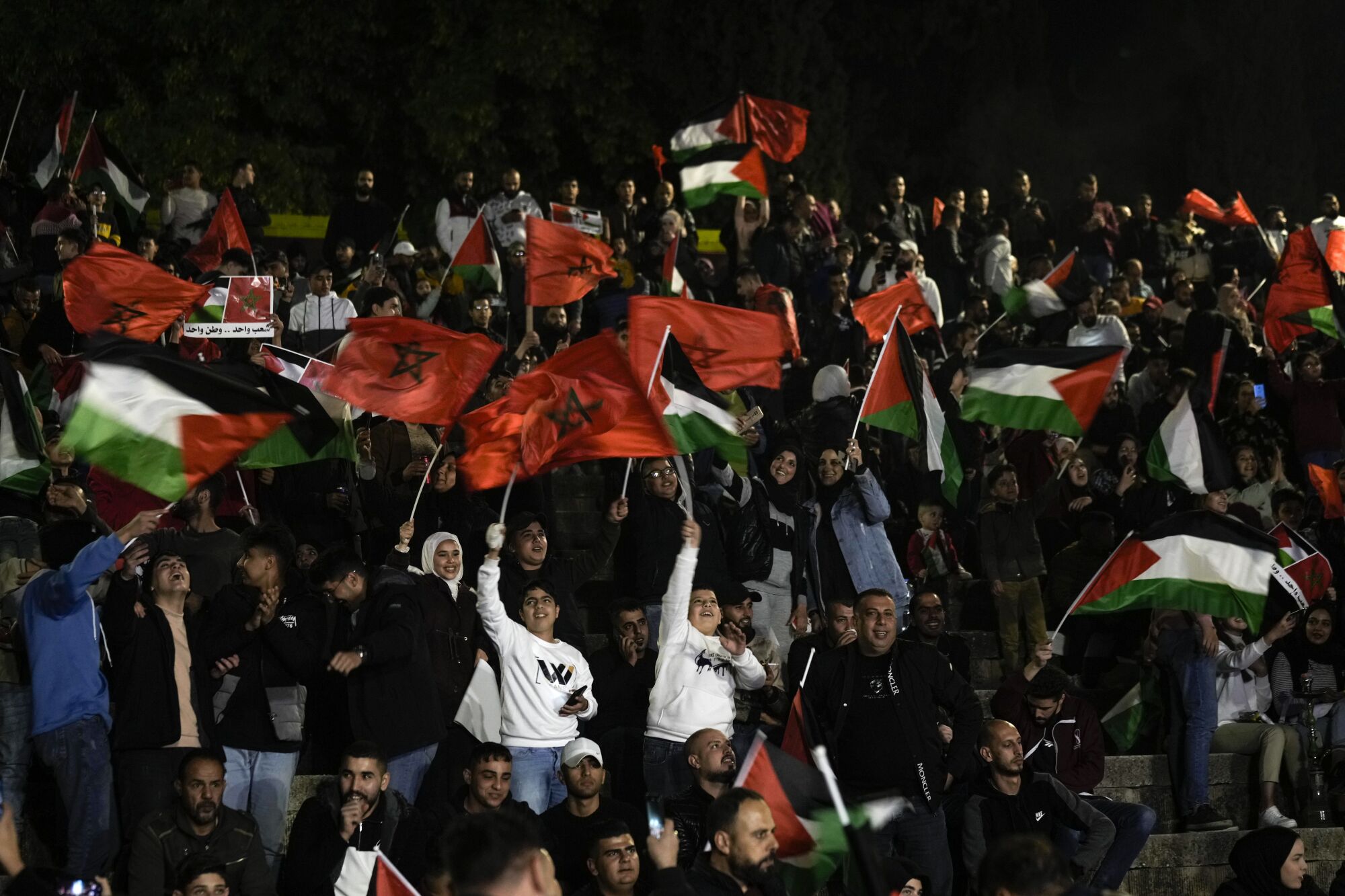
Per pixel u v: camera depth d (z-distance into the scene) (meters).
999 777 9.18
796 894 7.02
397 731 8.66
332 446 9.60
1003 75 28.66
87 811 8.23
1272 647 11.55
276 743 8.66
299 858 7.98
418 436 11.88
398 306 13.06
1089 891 5.05
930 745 9.10
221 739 8.60
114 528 10.54
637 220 18.38
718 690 9.30
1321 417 14.71
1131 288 18.95
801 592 11.13
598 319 15.26
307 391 9.51
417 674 8.80
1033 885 4.95
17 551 9.48
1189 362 15.75
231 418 8.00
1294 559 11.67
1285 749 11.08
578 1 25.50
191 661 8.56
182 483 7.91
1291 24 29.34
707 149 17.55
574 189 17.81
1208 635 10.84
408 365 9.27
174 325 12.29
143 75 25.09
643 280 15.90
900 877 8.12
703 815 8.41
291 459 9.54
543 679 9.07
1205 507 12.30
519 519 9.90
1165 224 23.77
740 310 10.70
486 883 4.45
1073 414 11.38
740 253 17.84
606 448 8.97
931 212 28.14
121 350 7.99
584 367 9.05
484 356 9.29
